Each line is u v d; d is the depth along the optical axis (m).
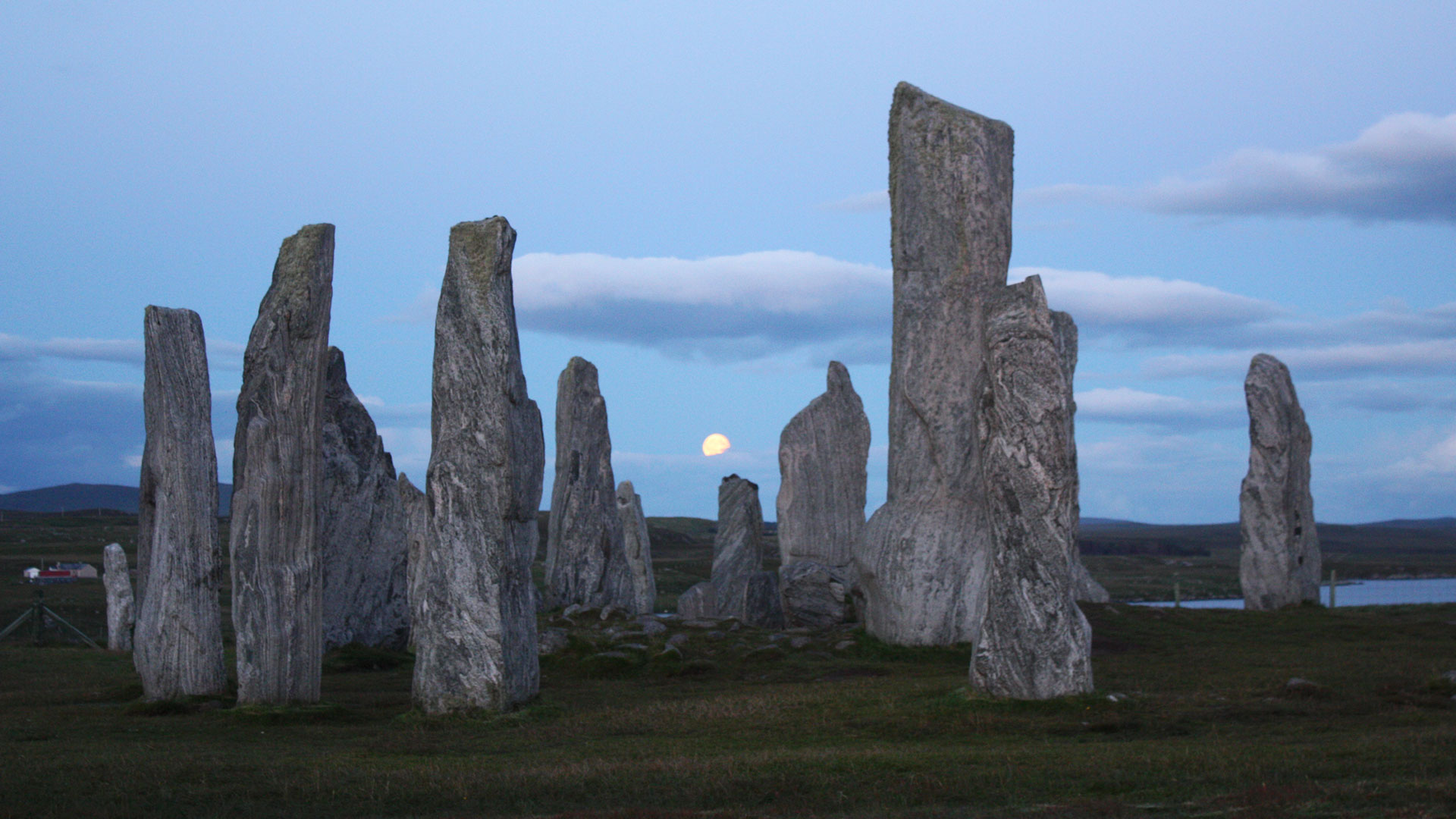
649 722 16.41
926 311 25.69
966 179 25.73
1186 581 77.50
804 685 20.33
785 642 25.09
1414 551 138.88
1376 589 69.19
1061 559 16.08
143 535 19.17
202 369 18.86
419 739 15.21
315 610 17.94
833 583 29.02
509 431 17.09
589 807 11.20
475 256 17.36
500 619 16.84
